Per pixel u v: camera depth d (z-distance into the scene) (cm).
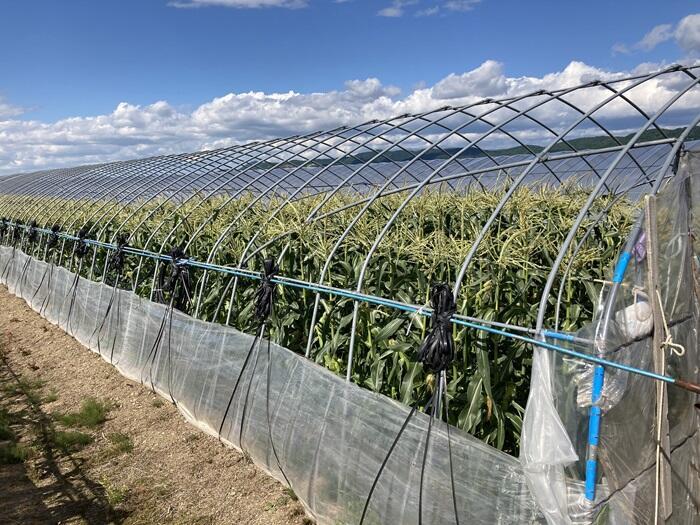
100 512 530
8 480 585
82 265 1182
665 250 357
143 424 705
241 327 688
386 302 450
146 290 969
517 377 468
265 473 579
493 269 479
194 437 663
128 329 863
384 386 522
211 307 800
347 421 463
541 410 327
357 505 453
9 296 1508
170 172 1352
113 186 1538
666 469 349
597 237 614
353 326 482
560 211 648
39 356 988
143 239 1005
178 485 570
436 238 528
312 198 867
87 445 654
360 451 450
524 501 353
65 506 539
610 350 315
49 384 849
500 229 629
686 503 385
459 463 380
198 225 919
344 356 582
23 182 2255
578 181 806
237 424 613
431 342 387
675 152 369
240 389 610
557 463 319
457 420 462
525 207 591
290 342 642
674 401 370
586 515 315
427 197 750
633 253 331
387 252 565
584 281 487
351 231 645
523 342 438
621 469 329
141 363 820
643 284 338
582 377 324
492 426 442
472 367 464
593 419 314
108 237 1145
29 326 1189
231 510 529
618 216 609
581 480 325
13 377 877
